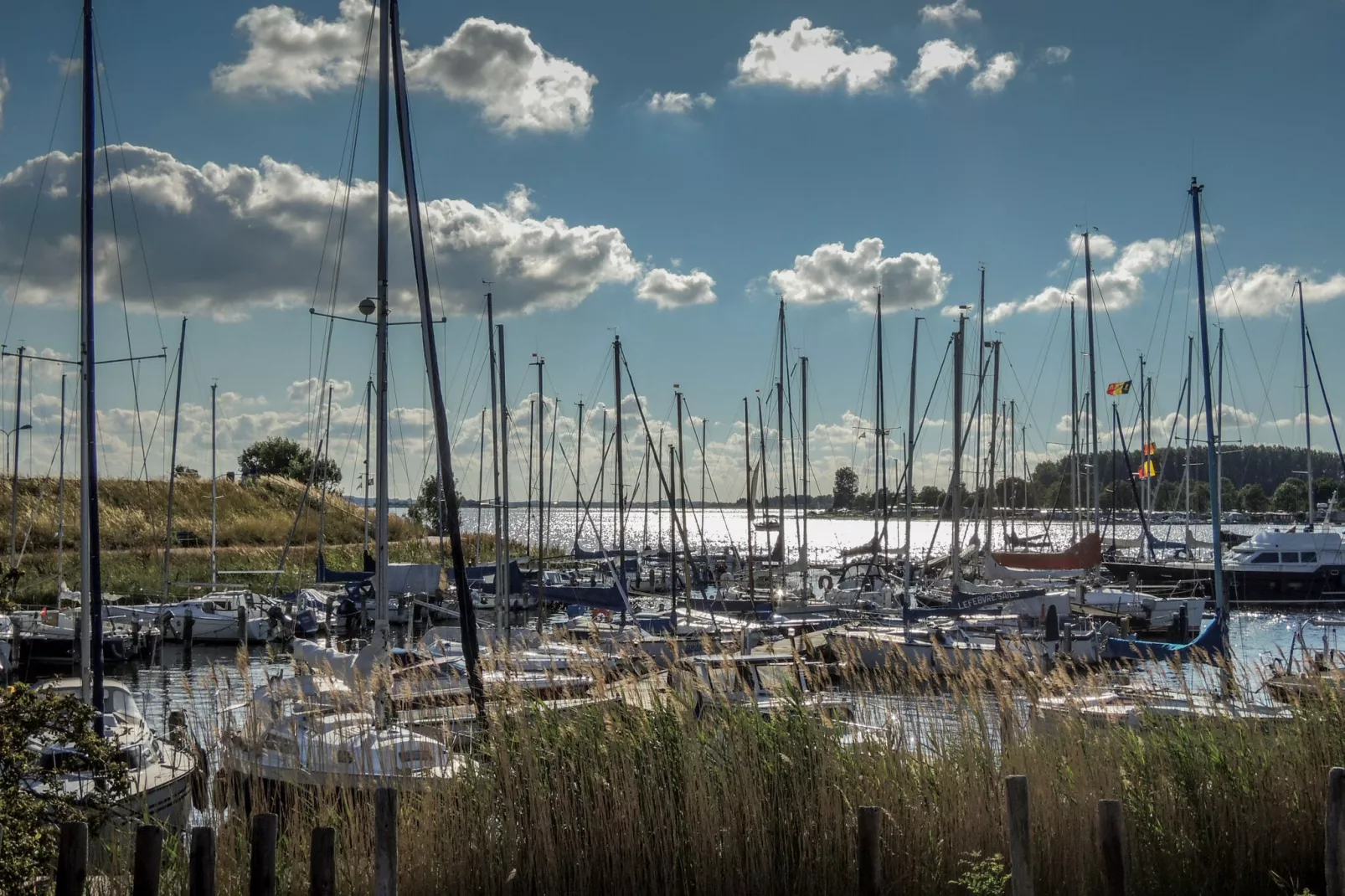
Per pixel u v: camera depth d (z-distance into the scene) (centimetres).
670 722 1057
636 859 996
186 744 1334
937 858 1017
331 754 1132
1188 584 4506
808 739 1058
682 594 4931
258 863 812
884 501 4731
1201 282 3167
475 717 1184
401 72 1720
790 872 1012
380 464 1714
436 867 982
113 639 3278
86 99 1686
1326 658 1298
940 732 1148
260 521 6512
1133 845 1047
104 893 905
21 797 848
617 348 4362
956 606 3681
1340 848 870
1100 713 1199
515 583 4316
